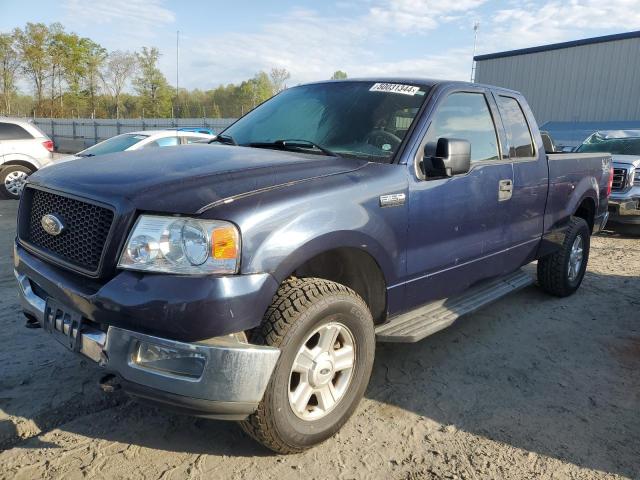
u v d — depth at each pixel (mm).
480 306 3855
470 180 3605
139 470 2584
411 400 3355
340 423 2852
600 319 4883
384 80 3830
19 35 57031
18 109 61094
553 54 22578
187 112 58406
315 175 2793
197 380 2281
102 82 60750
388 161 3148
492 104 4090
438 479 2609
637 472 2717
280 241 2426
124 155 3172
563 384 3637
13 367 3545
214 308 2227
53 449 2711
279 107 4004
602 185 5734
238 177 2613
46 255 2711
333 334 2740
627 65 20328
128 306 2234
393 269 3094
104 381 2402
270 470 2619
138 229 2312
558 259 5152
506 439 2969
